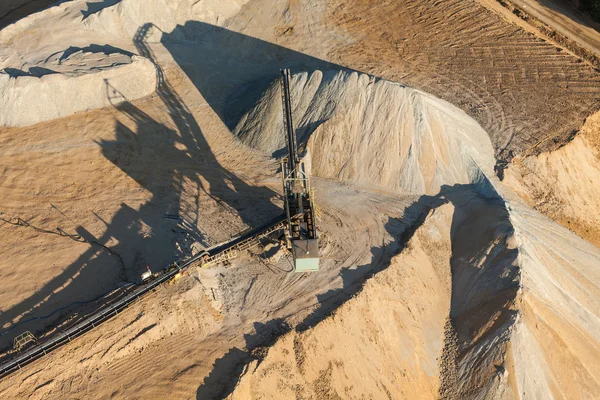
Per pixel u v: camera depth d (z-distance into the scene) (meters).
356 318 27.61
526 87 44.88
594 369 28.19
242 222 32.31
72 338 24.73
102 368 24.50
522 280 29.17
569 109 42.66
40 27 45.16
